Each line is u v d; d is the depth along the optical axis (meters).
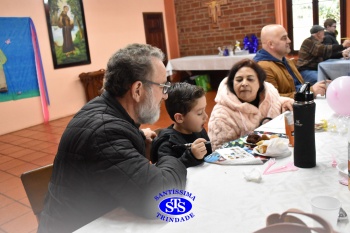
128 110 1.12
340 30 5.98
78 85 6.01
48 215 1.05
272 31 2.69
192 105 1.46
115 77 1.08
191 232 0.79
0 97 4.95
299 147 1.08
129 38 6.82
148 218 0.88
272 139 1.25
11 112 5.10
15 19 5.04
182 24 7.57
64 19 5.66
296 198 0.90
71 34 5.80
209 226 0.81
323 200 0.78
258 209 0.86
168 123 4.61
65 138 1.01
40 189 1.27
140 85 1.08
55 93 5.66
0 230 2.23
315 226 0.71
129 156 0.93
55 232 1.03
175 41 7.69
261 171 1.10
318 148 1.26
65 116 5.82
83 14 5.94
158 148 1.43
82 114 1.04
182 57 7.54
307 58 4.60
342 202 0.86
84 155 0.95
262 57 2.72
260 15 6.55
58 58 5.65
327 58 4.48
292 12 6.36
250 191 0.97
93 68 6.23
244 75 1.80
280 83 2.60
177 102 1.47
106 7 6.34
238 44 6.60
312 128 1.05
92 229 0.85
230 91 1.85
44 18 5.42
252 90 1.80
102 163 0.92
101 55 6.33
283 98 2.05
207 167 1.18
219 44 7.20
